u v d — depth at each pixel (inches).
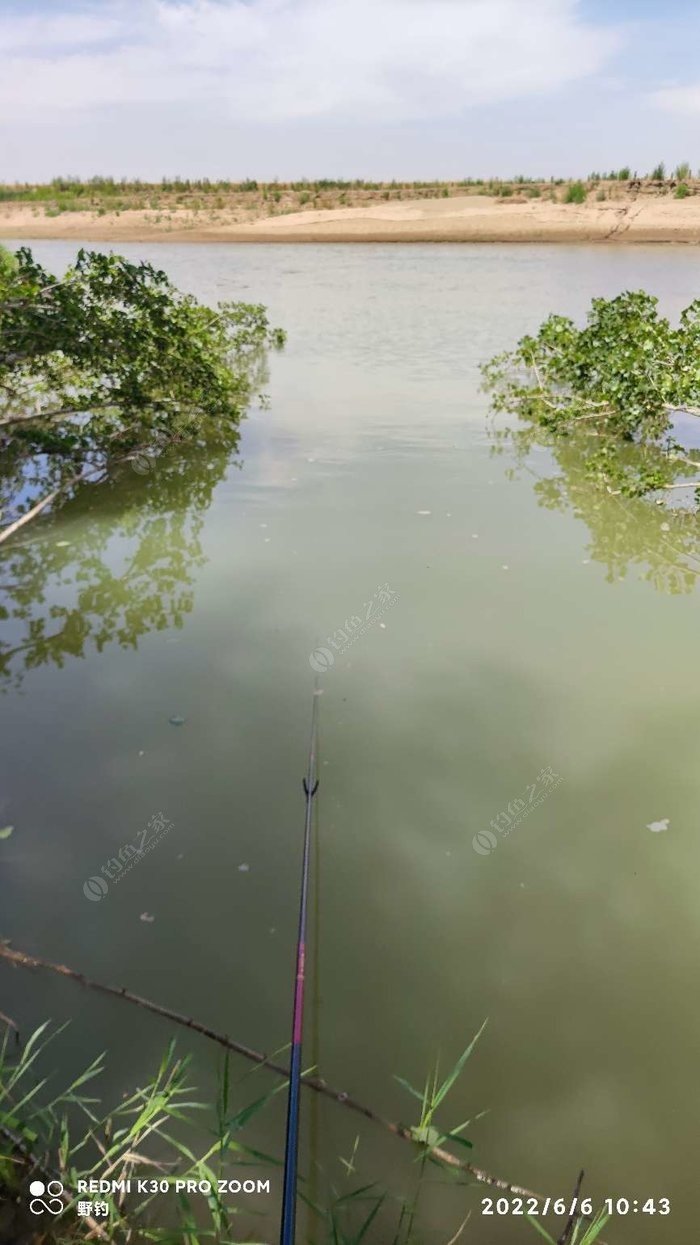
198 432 346.0
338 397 412.8
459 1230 83.7
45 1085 96.9
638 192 1320.1
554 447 333.4
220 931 116.8
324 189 1649.9
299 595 211.2
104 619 201.9
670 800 138.7
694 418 375.9
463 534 249.0
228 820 136.2
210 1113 94.6
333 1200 86.0
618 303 373.1
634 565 228.8
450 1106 94.7
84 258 294.2
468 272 896.3
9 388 343.3
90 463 312.3
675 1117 93.5
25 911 119.1
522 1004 106.2
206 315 474.3
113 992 107.6
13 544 246.2
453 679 173.5
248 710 164.7
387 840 131.7
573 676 174.1
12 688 172.7
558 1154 89.9
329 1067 98.7
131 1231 84.7
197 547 241.9
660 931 115.9
